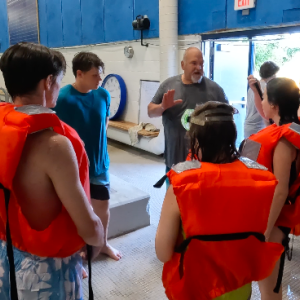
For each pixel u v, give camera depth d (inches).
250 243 37.4
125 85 218.5
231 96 185.8
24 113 34.2
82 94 78.7
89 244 41.6
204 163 37.4
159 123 191.8
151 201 129.7
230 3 143.1
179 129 85.4
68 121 76.5
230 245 37.0
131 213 104.9
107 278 81.6
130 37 205.2
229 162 38.0
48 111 35.6
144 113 203.9
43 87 37.8
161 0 163.2
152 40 187.6
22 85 36.4
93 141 79.1
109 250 90.3
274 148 53.0
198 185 34.9
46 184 36.8
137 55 202.2
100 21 228.1
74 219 38.0
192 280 38.6
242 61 179.6
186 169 36.6
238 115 190.5
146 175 162.7
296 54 203.2
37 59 36.0
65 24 264.7
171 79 89.1
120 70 220.8
